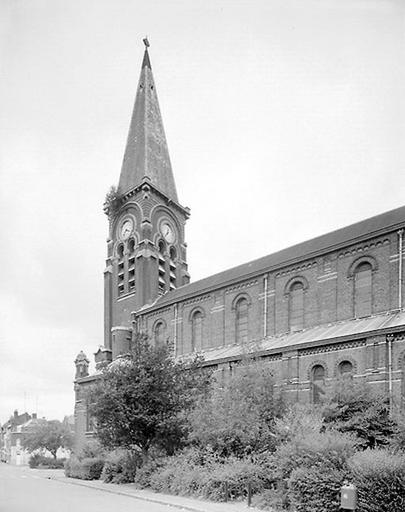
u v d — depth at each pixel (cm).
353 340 2636
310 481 1492
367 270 3047
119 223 5441
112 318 5216
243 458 2125
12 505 1794
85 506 1767
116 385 2591
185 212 5622
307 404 2420
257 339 3441
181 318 4294
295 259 3422
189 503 1802
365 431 2080
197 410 2400
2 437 12250
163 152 5706
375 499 1357
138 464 2644
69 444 6969
